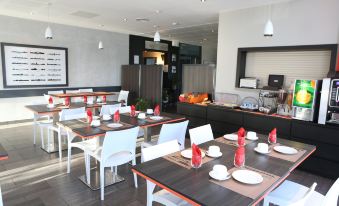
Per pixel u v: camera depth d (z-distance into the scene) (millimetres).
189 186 1519
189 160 1933
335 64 3488
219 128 4473
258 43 4289
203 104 4805
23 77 5910
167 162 1888
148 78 7027
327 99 3201
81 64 6906
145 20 5797
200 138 2750
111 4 4469
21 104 5980
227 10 4680
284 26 3953
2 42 5527
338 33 3436
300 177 3342
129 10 4871
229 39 4707
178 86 9406
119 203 2600
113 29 7176
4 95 5676
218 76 4957
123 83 7816
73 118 3412
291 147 2334
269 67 4336
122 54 7832
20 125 5754
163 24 6258
